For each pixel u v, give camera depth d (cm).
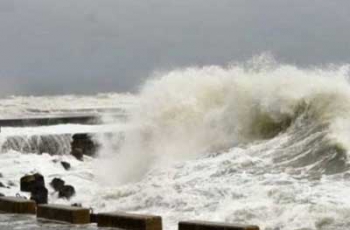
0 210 4178
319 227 3222
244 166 4403
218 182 4134
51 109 11700
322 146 4397
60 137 6906
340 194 3594
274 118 5100
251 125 5209
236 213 3553
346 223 3219
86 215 3691
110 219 3538
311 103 4912
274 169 4253
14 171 5847
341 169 4053
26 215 3991
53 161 6225
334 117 4688
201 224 3192
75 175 5678
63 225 3647
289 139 4766
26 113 10838
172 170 4678
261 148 4766
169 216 3753
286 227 3275
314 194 3619
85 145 6894
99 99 13212
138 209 4056
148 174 4978
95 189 5041
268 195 3731
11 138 6769
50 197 4747
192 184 4219
